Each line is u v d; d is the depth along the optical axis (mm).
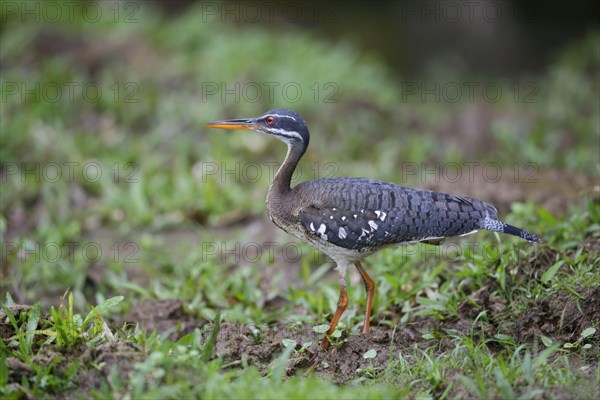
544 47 27703
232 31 22297
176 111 17203
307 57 21031
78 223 14031
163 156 16141
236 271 12562
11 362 7898
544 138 17344
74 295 11766
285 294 11680
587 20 28641
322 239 9805
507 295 10016
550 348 8289
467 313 9977
